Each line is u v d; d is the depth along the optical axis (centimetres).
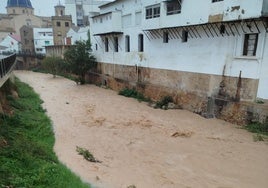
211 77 1952
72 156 1228
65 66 4303
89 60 3778
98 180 976
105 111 2239
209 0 1817
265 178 1073
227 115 1828
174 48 2303
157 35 2495
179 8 2159
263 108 1587
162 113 2139
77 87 3603
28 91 3059
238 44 1733
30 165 944
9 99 2050
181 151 1378
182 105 2264
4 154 959
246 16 1563
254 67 1644
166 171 1141
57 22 6675
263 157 1263
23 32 6919
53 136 1572
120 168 1148
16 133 1345
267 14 1480
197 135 1609
